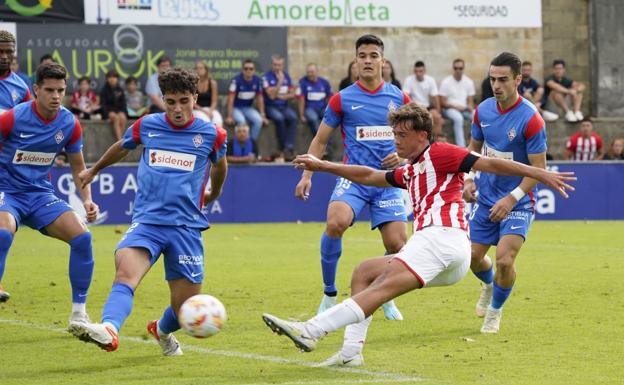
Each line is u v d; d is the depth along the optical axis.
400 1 69.25
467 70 70.75
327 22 67.88
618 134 69.88
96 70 63.34
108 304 19.62
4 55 27.77
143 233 20.75
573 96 68.75
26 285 33.50
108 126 60.69
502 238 24.73
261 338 24.14
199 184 21.39
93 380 19.52
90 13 63.28
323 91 63.88
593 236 51.50
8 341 23.80
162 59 60.66
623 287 32.84
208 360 21.55
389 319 26.83
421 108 20.00
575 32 72.75
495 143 25.50
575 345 23.11
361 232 54.28
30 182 24.86
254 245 47.06
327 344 23.39
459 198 19.95
